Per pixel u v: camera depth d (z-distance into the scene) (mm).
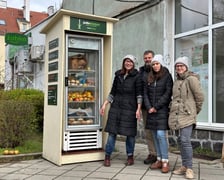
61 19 6191
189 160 5324
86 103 6754
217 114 7242
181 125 5285
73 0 13547
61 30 6188
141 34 9203
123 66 6199
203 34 7660
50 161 6480
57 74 6336
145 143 8672
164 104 5641
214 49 7363
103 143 6719
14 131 7461
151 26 8867
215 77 7320
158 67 5730
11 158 6578
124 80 6121
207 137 7125
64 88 6262
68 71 6492
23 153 6926
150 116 5762
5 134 7395
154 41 8758
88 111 6754
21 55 17922
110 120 6129
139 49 9273
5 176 5480
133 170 5793
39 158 6848
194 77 5359
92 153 6457
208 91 7418
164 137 5637
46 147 6703
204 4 7660
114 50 10305
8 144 7465
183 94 5344
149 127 5766
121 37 9992
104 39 6844
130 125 6016
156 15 8703
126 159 6723
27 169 5922
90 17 6391
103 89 6809
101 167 6012
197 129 7305
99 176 5406
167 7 8406
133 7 9422
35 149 7367
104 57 6859
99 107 6656
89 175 5473
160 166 5859
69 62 6535
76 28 6254
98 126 6633
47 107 6730
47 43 6848
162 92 5691
